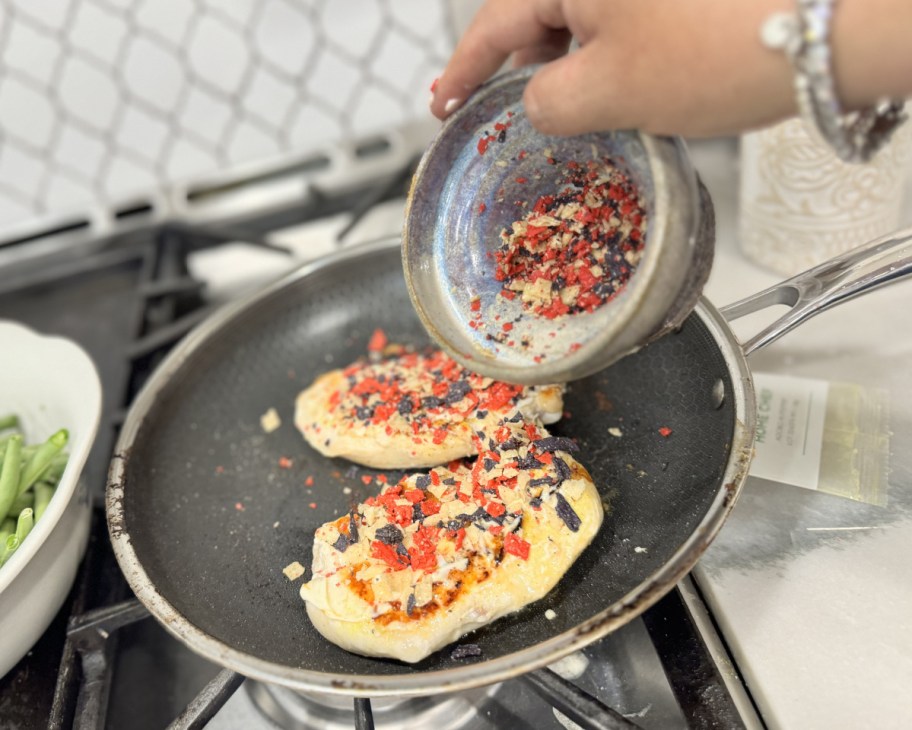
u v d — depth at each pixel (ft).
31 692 1.38
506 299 1.32
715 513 1.20
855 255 1.39
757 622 1.25
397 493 1.46
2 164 2.19
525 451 1.45
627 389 1.55
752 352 1.39
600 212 1.24
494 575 1.30
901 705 1.12
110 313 2.17
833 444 1.44
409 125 2.41
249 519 1.55
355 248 1.86
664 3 0.97
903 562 1.27
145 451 1.57
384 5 2.23
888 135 1.03
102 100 2.18
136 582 1.30
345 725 1.33
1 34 2.03
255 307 1.82
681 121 1.03
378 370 1.72
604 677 1.32
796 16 0.91
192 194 2.35
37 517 1.46
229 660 1.17
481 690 1.33
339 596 1.30
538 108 1.08
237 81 2.24
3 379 1.66
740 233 1.86
